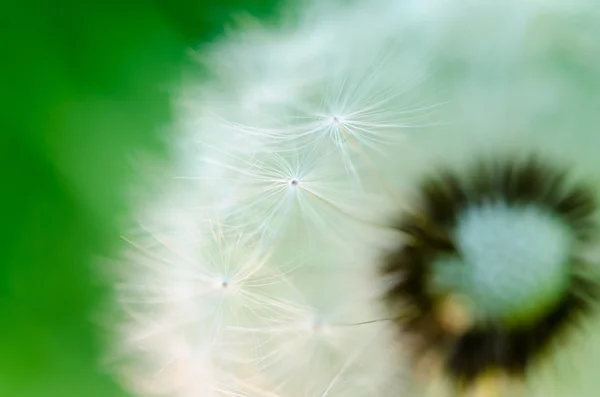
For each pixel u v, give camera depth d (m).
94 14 0.13
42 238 0.13
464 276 0.11
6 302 0.13
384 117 0.11
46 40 0.13
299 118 0.11
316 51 0.11
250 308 0.11
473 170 0.11
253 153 0.11
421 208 0.11
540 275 0.10
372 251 0.11
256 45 0.12
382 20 0.11
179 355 0.11
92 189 0.13
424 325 0.11
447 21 0.11
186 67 0.13
